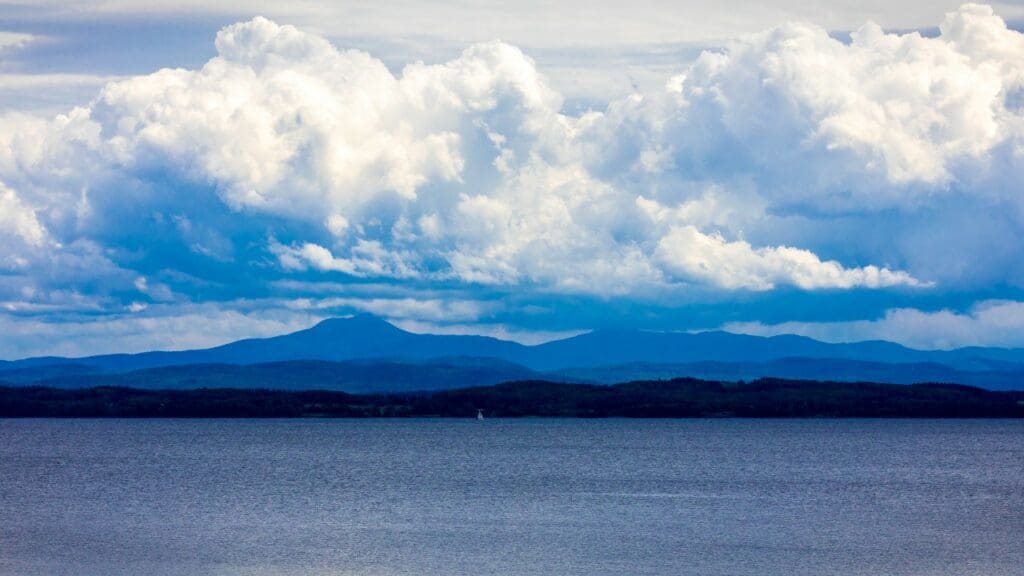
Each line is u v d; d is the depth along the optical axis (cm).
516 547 15850
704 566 14288
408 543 16225
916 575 13638
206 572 13825
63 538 16700
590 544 16175
